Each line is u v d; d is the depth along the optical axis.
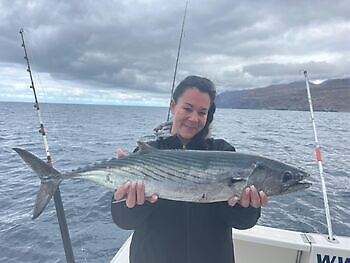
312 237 2.98
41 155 14.82
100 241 5.81
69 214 6.95
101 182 2.15
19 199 8.02
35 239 5.78
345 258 2.73
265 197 1.84
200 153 1.95
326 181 9.37
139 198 1.80
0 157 14.22
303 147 16.98
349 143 19.41
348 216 6.70
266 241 2.93
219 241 1.93
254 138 20.80
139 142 2.07
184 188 1.92
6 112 73.38
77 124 38.19
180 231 1.90
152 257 1.90
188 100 1.92
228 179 1.90
